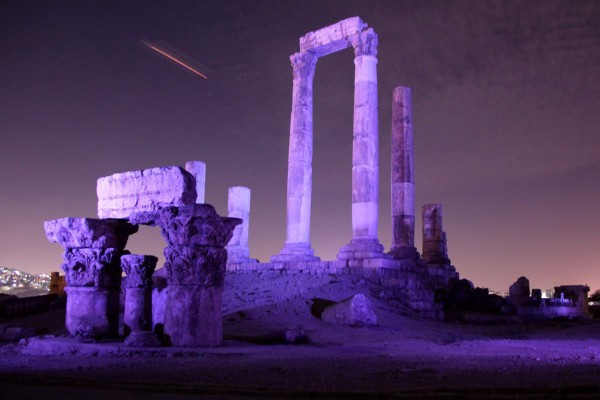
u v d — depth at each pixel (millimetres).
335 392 7562
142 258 15711
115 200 16844
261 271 30203
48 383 8836
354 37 31078
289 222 31531
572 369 10156
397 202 31922
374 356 12773
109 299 16312
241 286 27031
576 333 20984
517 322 27359
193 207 14141
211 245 14398
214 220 14250
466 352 13703
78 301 16109
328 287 25609
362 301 21234
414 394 7340
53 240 16703
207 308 14203
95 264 16125
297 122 32344
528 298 33812
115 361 12031
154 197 15688
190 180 15391
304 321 20906
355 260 28594
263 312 21969
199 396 7461
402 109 32750
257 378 9359
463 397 7102
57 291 40219
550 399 6906
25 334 19500
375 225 29203
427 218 37969
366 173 29344
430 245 37562
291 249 31047
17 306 29984
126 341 14023
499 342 16391
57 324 23094
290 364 11297
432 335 19562
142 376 9633
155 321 15484
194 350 13180
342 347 15133
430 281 31344
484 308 31797
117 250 16469
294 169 31828
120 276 16688
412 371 10117
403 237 31500
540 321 29812
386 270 28109
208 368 10727
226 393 7762
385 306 24750
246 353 13086
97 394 7594
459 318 26656
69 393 7684
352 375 9688
